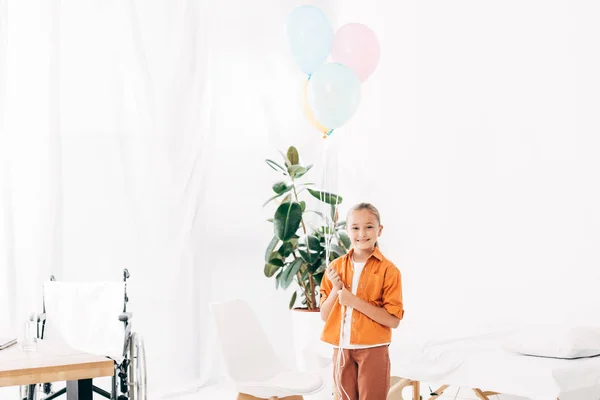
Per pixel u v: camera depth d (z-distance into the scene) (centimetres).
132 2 407
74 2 395
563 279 333
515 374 250
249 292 446
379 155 432
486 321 351
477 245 371
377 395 257
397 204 418
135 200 408
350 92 311
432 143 398
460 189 381
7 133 366
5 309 359
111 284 315
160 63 416
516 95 357
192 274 421
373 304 265
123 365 286
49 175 380
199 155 426
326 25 340
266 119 457
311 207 467
